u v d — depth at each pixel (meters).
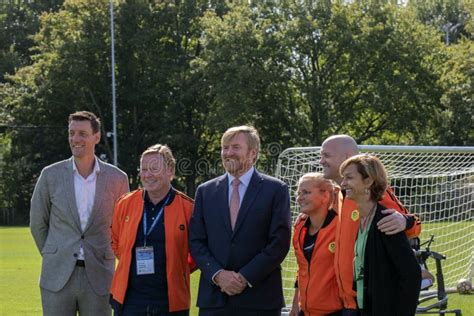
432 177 9.30
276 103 38.62
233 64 36.78
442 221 9.21
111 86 44.81
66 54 43.25
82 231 6.13
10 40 60.62
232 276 5.27
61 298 6.07
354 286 4.82
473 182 9.24
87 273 6.09
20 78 46.94
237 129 5.55
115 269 6.30
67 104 45.81
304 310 5.43
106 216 6.23
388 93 36.62
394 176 9.08
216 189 5.57
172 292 5.68
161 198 5.87
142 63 44.91
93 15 44.00
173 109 43.41
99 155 45.38
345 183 4.59
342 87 38.16
